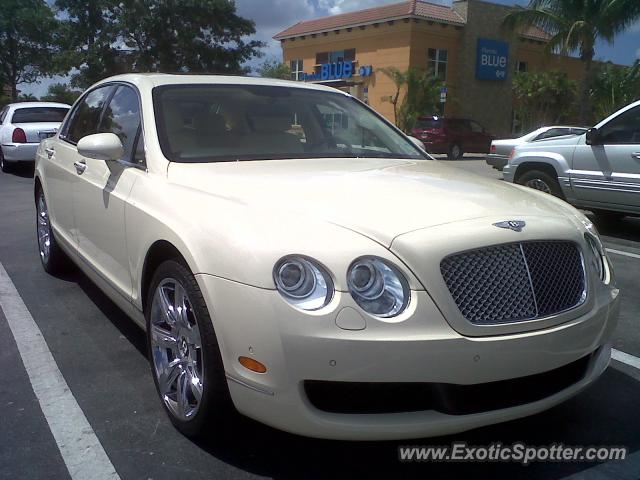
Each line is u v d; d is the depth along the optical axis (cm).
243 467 275
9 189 1157
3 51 3384
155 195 317
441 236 247
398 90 3088
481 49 3488
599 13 1981
